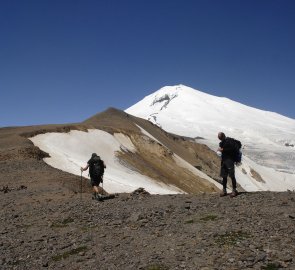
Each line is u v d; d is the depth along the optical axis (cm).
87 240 1174
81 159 5906
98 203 1666
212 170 11975
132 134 8638
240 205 1364
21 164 3722
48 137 6525
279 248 932
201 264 888
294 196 1462
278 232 1043
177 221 1249
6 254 1125
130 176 6150
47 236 1261
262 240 993
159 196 1716
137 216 1330
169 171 8031
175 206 1431
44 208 1689
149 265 920
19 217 1570
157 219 1300
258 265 853
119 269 929
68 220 1427
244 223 1141
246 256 892
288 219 1149
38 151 5059
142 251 1025
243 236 1038
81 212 1511
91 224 1340
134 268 921
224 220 1197
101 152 6994
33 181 2853
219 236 1059
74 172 4878
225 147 1541
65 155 5788
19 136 5941
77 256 1059
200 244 1010
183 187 7656
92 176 1856
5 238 1286
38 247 1159
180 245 1027
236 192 1530
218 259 902
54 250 1123
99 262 993
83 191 2823
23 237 1279
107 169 6009
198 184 8244
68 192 2238
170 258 947
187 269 873
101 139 7450
